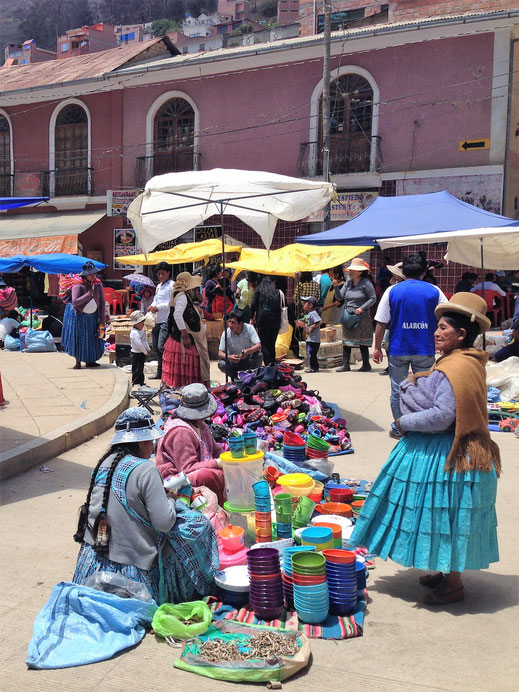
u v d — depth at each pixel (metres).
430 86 19.64
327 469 5.44
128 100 24.30
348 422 7.92
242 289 12.22
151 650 3.22
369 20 24.45
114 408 7.98
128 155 24.50
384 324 7.01
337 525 4.05
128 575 3.44
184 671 3.05
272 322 9.22
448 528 3.51
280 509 4.18
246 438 4.57
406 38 19.56
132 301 21.05
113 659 3.14
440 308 3.67
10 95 25.78
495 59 18.75
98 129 24.89
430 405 3.56
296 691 2.90
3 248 24.36
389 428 7.65
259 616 3.48
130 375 11.15
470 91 19.16
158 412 8.48
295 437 5.61
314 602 3.39
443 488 3.52
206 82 22.88
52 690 2.91
